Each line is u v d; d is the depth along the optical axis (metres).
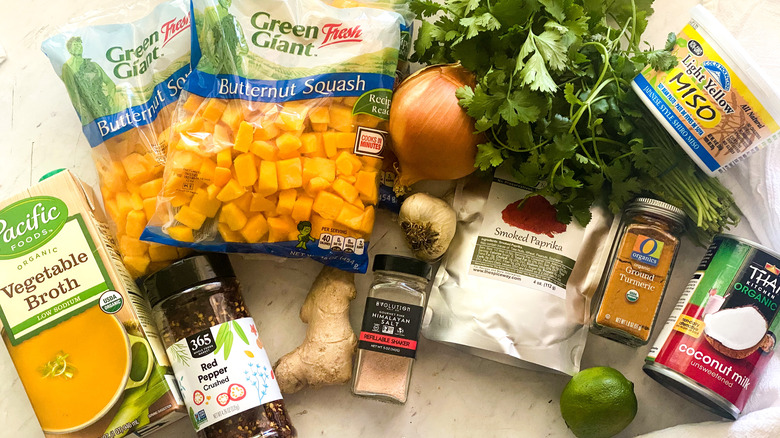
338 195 0.90
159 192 0.90
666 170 0.90
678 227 0.93
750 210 0.99
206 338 0.86
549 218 0.95
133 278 0.94
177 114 0.89
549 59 0.80
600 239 0.98
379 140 0.90
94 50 0.94
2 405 0.97
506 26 0.84
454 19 0.88
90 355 0.84
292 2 0.89
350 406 1.01
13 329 0.84
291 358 0.95
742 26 1.01
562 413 0.94
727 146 0.83
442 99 0.88
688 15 1.03
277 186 0.87
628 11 0.91
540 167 0.89
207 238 0.89
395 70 0.91
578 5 0.86
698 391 0.89
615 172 0.90
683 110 0.83
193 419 0.87
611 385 0.89
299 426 1.00
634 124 0.90
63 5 1.02
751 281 0.88
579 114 0.82
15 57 1.02
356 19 0.89
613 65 0.87
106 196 0.94
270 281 1.03
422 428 1.01
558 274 0.95
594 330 0.99
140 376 0.85
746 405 0.95
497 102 0.83
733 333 0.88
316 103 0.88
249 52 0.87
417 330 0.93
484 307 0.94
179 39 0.93
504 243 0.95
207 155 0.86
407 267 0.90
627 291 0.93
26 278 0.84
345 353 0.95
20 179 1.01
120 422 0.84
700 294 0.91
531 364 0.99
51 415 0.84
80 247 0.85
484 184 0.98
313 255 0.92
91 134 0.94
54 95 1.02
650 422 1.02
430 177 0.94
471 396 1.02
